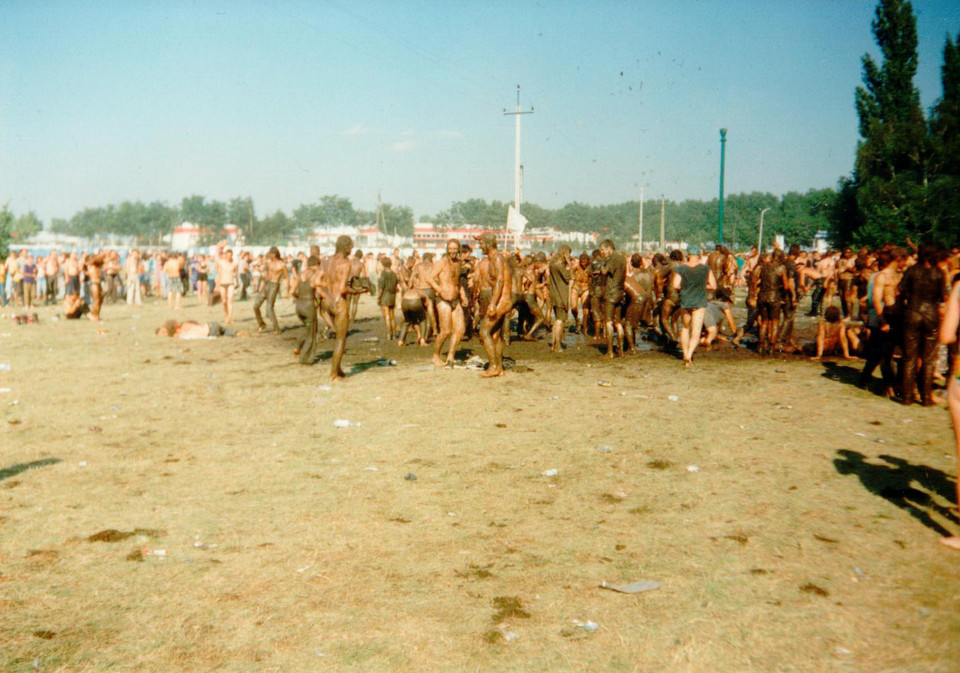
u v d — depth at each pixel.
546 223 144.25
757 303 14.12
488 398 9.73
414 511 5.50
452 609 3.94
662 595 4.07
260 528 5.17
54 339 17.28
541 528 5.11
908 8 54.25
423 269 15.59
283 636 3.67
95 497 5.86
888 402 9.24
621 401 9.41
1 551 4.75
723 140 36.47
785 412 8.66
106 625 3.79
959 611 3.82
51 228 182.75
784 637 3.60
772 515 5.28
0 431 8.12
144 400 9.87
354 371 12.24
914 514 5.26
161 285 35.50
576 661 3.42
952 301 4.99
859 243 51.22
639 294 14.02
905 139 50.94
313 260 13.10
